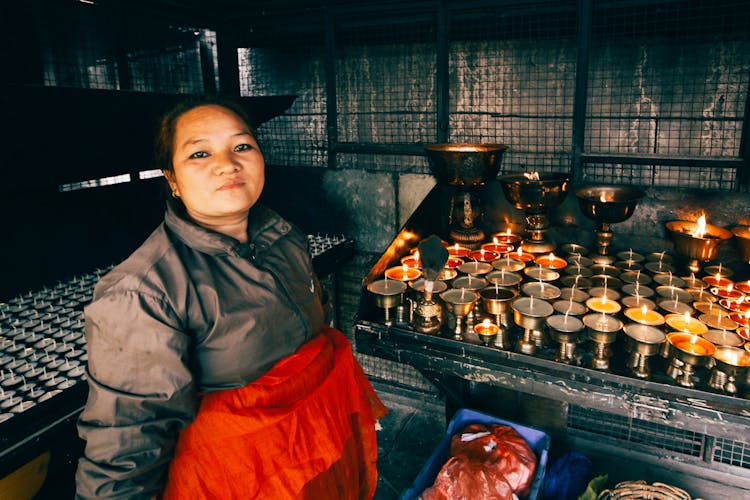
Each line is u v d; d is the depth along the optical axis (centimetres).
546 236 298
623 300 236
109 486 102
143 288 100
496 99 342
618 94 315
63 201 264
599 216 260
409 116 363
